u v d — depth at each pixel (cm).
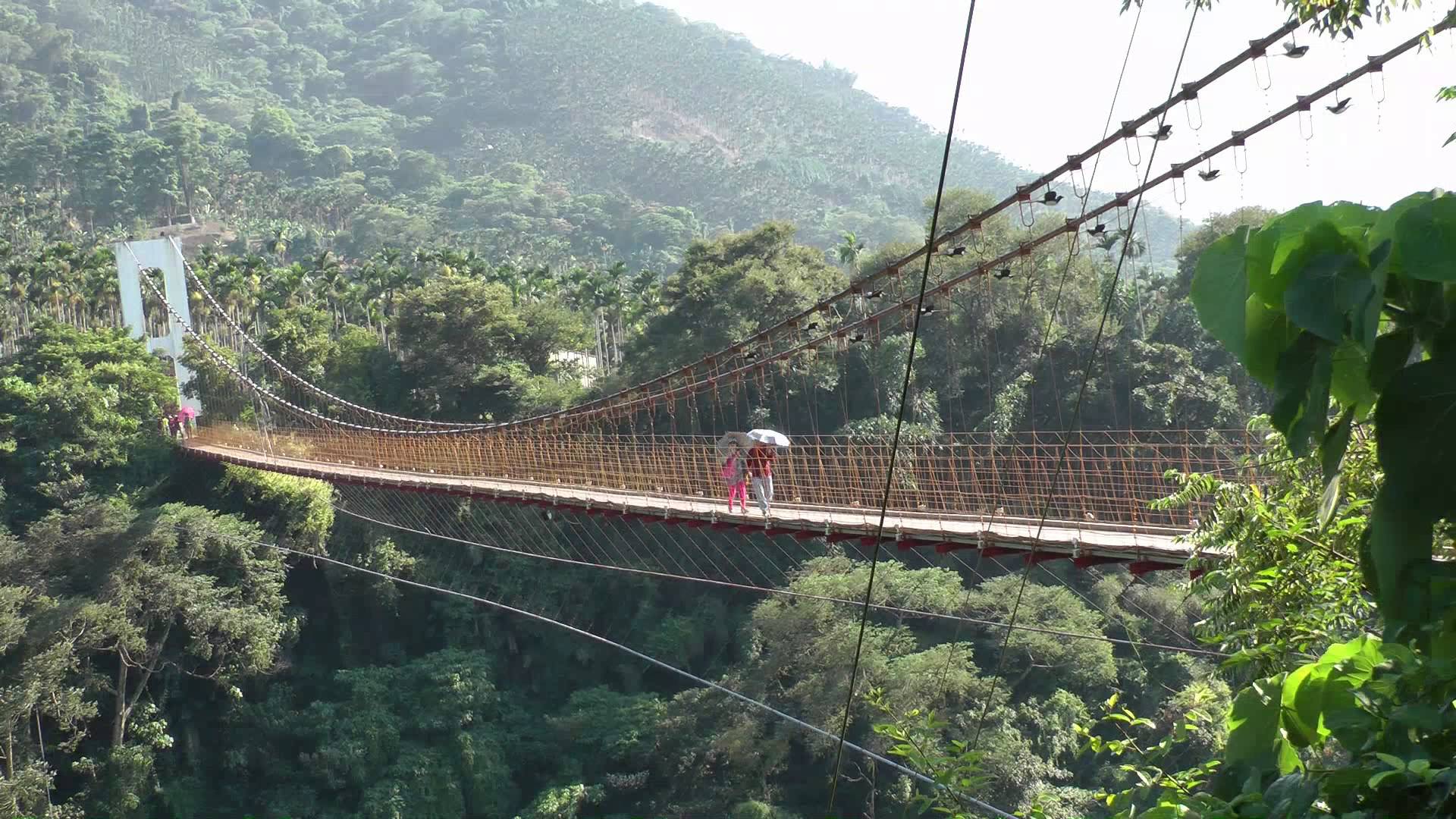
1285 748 206
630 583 4584
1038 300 3419
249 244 13425
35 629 3778
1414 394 171
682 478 2119
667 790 3653
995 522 1365
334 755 3941
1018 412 3250
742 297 4450
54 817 3441
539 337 5697
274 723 4206
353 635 4812
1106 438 3083
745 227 19912
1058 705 2559
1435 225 167
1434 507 170
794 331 1923
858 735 3055
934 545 1350
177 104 19375
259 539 4625
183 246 13162
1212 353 3198
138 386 5350
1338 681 202
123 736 4012
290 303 6812
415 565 4847
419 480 2694
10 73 18388
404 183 18900
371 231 14050
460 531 4903
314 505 4800
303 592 4884
